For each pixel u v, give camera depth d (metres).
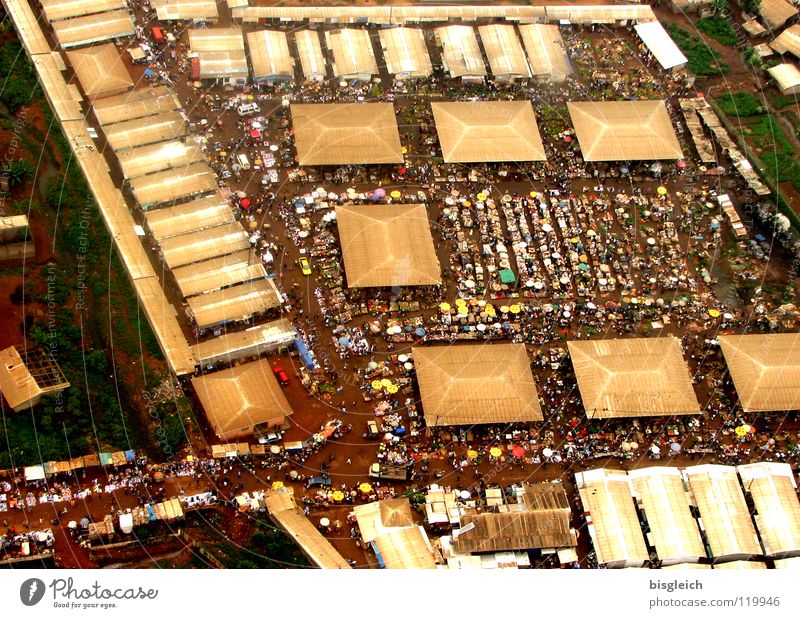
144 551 99.19
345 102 143.00
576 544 104.81
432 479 108.75
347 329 118.81
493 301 124.12
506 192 135.50
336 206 127.31
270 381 112.00
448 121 139.00
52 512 99.56
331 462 108.62
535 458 111.56
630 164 141.25
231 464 106.38
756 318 127.50
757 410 116.25
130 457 104.25
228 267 120.69
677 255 132.12
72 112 133.88
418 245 124.81
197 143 132.75
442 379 113.12
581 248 129.62
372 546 102.25
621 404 114.56
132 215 126.12
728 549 105.31
